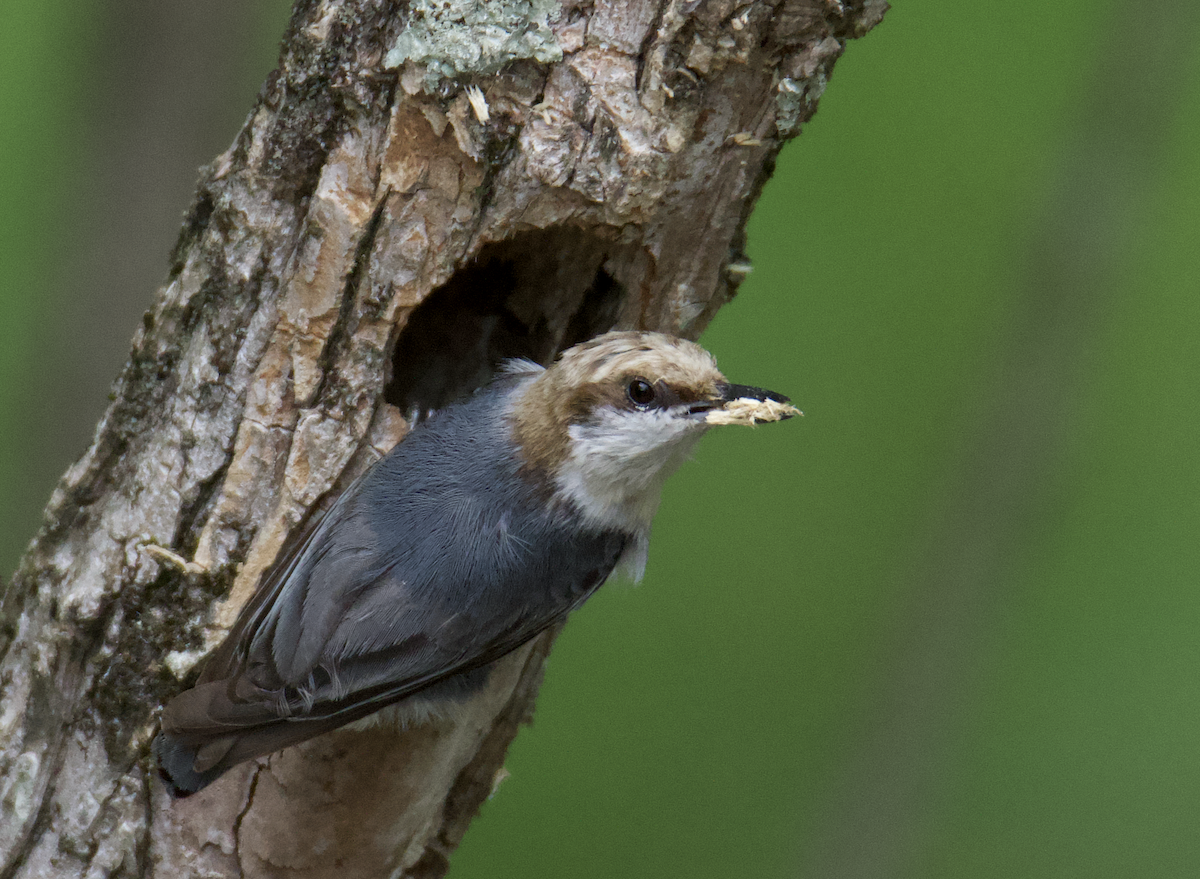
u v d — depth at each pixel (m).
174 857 6.82
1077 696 15.12
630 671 14.92
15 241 13.20
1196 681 15.04
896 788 14.14
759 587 14.95
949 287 14.38
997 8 13.92
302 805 6.78
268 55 12.65
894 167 14.24
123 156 12.16
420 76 6.13
